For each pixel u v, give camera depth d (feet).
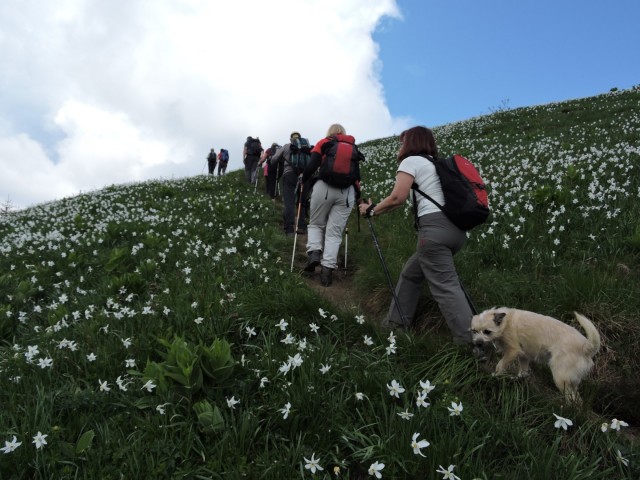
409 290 14.60
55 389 10.14
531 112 81.46
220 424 8.64
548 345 10.82
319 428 8.77
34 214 43.86
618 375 12.34
